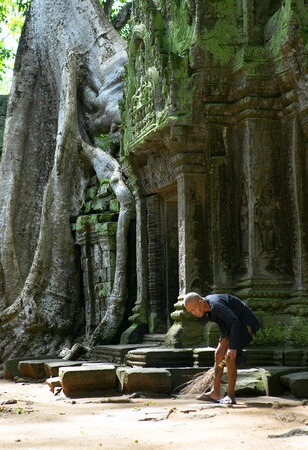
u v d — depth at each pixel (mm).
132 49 15344
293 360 11250
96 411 8781
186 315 12664
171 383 10555
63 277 18328
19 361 15242
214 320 8961
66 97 20000
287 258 12484
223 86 12844
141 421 7711
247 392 9773
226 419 7625
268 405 8688
